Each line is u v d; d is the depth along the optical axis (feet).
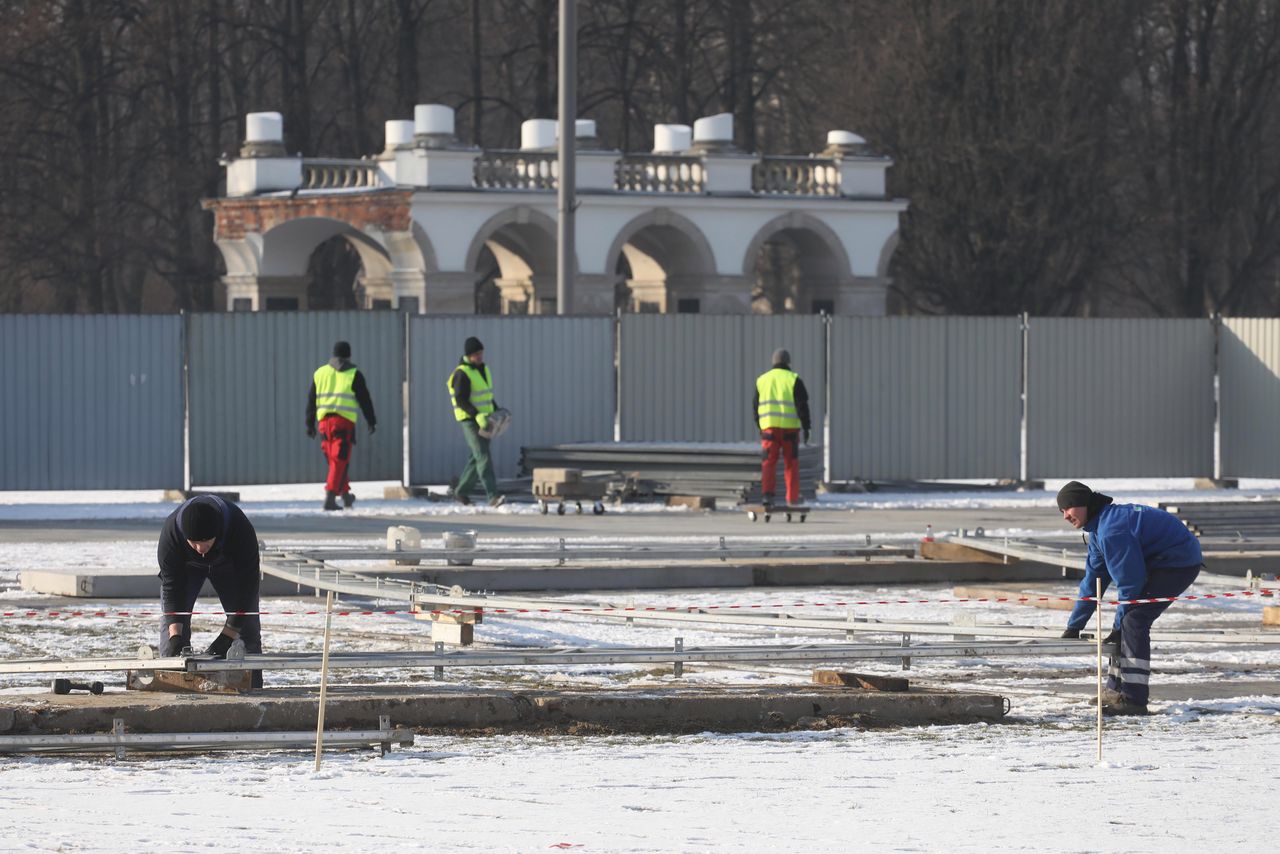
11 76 594.65
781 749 118.83
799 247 564.71
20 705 119.03
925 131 611.06
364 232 509.76
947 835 91.66
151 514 290.76
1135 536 134.82
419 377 329.72
